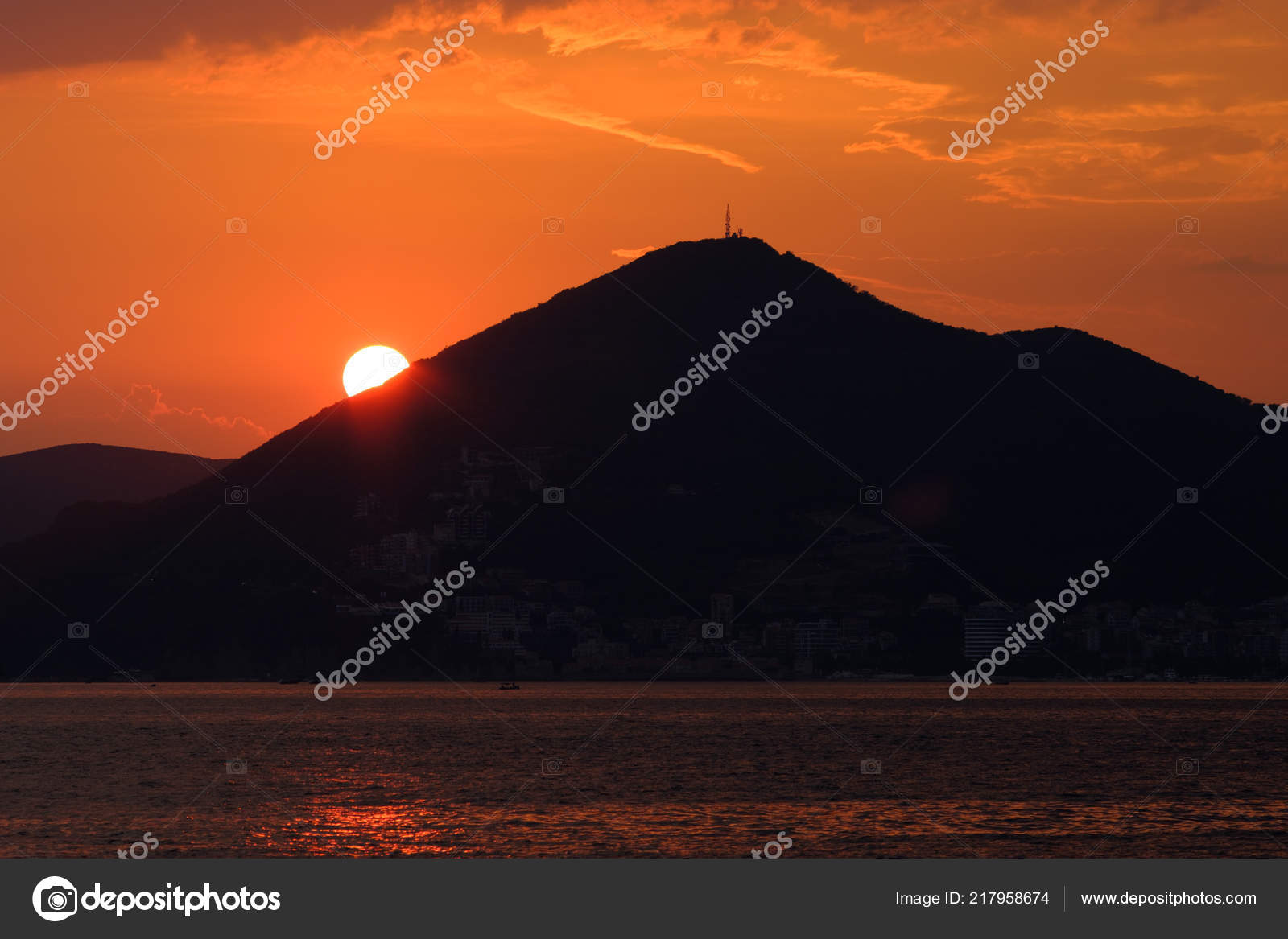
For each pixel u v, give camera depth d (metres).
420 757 101.31
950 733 130.00
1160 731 133.75
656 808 68.81
